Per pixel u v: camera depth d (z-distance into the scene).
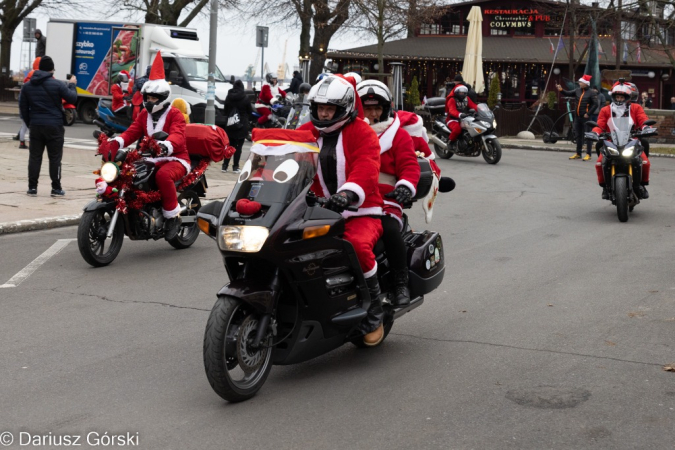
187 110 9.80
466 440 4.23
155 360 5.54
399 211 5.46
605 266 8.53
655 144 26.91
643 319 6.53
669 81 40.81
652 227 11.00
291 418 4.54
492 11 41.50
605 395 4.86
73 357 5.59
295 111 18.08
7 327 6.30
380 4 31.48
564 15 33.00
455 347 5.85
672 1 25.05
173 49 26.34
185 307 6.91
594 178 16.86
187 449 4.14
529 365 5.43
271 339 4.80
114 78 27.08
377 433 4.33
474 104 20.11
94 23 27.33
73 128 26.78
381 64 32.19
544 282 7.83
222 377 4.53
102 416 4.58
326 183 5.13
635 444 4.17
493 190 14.91
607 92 27.33
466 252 9.27
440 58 38.72
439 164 19.55
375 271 5.16
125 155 8.30
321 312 4.86
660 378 5.15
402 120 5.80
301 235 4.64
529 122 30.64
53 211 11.24
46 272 8.19
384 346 5.90
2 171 15.21
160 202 8.91
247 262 4.77
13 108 36.19
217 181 15.07
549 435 4.29
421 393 4.93
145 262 8.75
